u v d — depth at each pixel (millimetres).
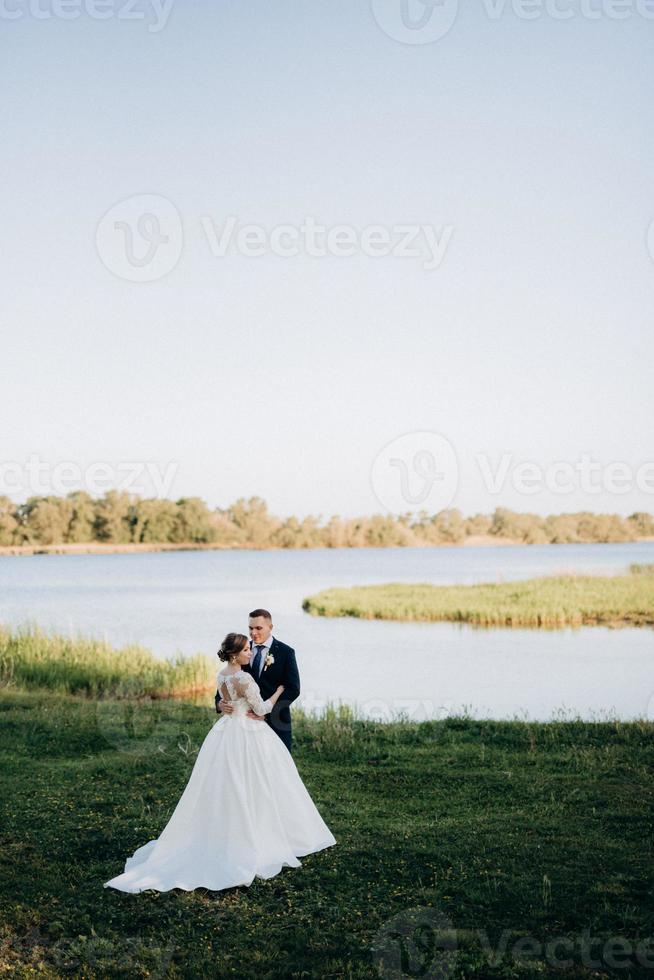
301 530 95188
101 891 5918
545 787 8344
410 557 83062
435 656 26641
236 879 5953
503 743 10484
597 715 15906
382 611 39000
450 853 6535
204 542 90562
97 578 67250
